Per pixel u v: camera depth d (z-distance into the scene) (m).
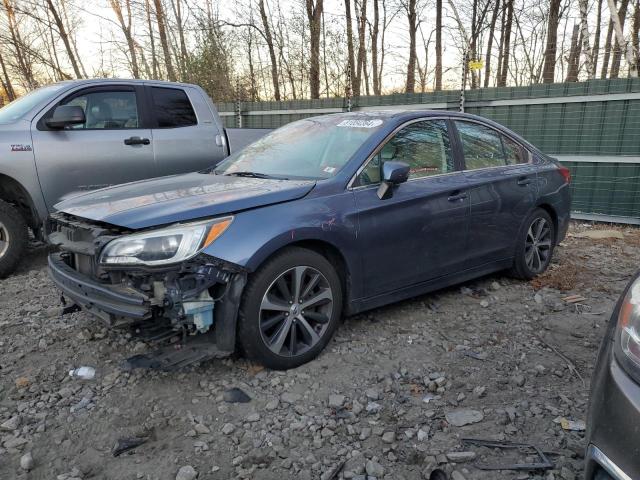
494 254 4.58
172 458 2.51
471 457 2.45
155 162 6.16
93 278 3.14
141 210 3.02
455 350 3.57
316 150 3.97
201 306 2.88
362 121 4.11
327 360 3.41
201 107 6.69
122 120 5.98
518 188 4.70
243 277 2.98
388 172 3.54
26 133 5.28
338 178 3.54
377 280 3.69
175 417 2.82
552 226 5.21
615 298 4.58
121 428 2.74
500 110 8.71
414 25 19.06
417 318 4.11
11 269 5.29
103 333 3.84
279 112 11.52
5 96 19.55
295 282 3.23
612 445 1.61
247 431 2.70
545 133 8.34
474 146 4.57
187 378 3.20
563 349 3.58
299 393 3.03
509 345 3.65
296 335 3.33
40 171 5.35
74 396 3.04
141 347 3.60
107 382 3.18
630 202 7.79
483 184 4.37
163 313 2.88
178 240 2.81
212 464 2.46
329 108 10.66
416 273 3.94
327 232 3.31
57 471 2.44
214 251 2.87
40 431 2.72
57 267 3.39
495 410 2.84
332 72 16.66
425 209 3.89
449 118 4.42
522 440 2.59
